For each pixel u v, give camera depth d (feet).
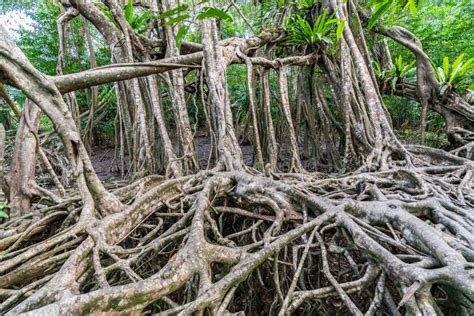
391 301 4.55
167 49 14.79
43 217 7.38
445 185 8.64
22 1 27.53
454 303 4.13
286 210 7.25
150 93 14.28
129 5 13.67
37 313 3.47
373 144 13.62
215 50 13.66
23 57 6.66
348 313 6.26
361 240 5.30
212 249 5.36
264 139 16.79
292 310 4.87
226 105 12.80
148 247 5.83
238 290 8.37
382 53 21.95
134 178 13.70
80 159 6.82
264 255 5.26
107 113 30.66
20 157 8.80
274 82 24.06
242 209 8.46
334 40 16.05
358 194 8.06
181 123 14.16
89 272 5.23
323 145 22.29
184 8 7.55
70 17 14.89
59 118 6.68
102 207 6.98
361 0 18.24
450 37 23.91
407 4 9.43
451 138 17.53
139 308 4.08
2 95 8.61
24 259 5.21
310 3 17.08
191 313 4.02
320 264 7.49
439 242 4.69
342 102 15.53
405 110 24.35
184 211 8.16
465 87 17.89
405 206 6.33
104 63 29.35
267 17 20.83
